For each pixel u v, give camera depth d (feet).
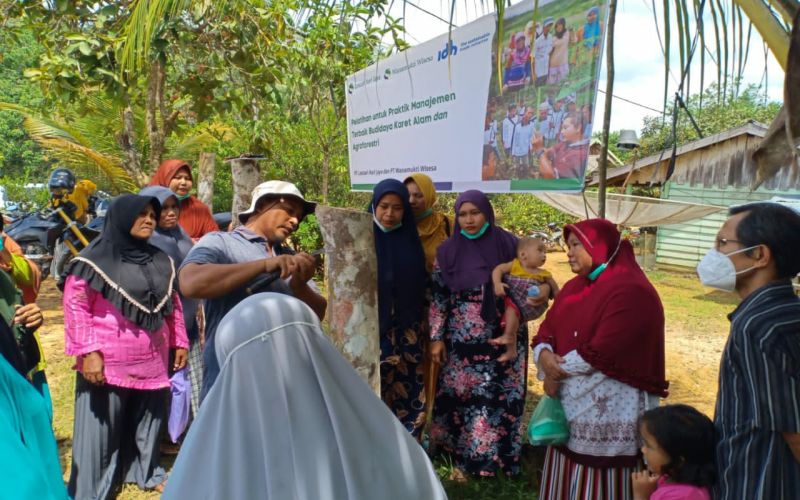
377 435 5.24
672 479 6.63
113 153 31.73
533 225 59.26
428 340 12.23
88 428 10.63
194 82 19.51
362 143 17.76
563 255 58.80
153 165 25.16
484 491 11.34
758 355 5.35
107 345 10.48
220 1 12.99
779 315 5.39
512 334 11.18
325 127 30.89
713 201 45.44
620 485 8.03
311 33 19.89
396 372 11.68
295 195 8.07
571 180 9.96
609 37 7.47
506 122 11.51
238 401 4.88
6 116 88.43
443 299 11.71
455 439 12.18
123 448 11.56
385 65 15.83
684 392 18.20
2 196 55.21
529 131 10.89
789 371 5.24
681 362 21.59
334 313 7.51
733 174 35.94
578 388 8.14
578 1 9.55
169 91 27.61
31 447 8.33
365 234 7.50
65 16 18.94
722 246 5.95
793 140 4.64
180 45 17.06
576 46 9.67
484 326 11.46
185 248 13.57
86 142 28.91
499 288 11.05
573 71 9.76
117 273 10.44
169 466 12.70
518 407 11.73
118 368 10.57
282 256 7.14
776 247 5.58
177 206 13.58
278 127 25.32
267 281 6.95
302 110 24.82
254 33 17.80
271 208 8.09
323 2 6.13
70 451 13.33
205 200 18.58
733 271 5.82
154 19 6.57
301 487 4.70
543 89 10.44
